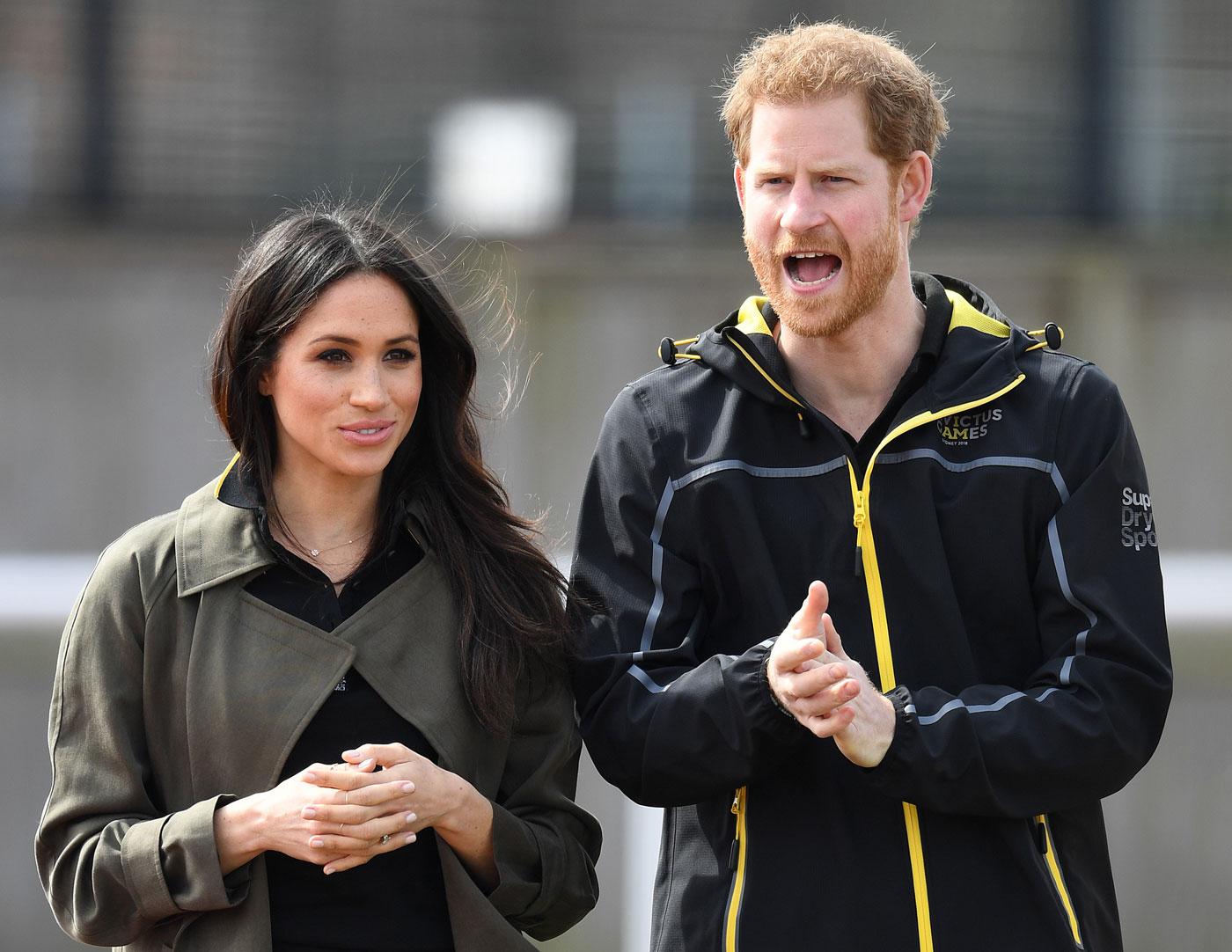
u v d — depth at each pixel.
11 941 14.62
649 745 8.77
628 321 28.58
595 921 14.97
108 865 8.52
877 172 8.84
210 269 28.44
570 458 27.97
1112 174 29.64
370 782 8.24
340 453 8.86
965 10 29.48
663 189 29.47
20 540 27.58
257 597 8.90
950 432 9.05
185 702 8.77
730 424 9.21
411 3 29.27
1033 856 8.80
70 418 27.94
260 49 29.17
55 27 28.95
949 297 9.39
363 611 8.94
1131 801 14.21
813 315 8.92
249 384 9.01
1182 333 28.77
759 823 8.95
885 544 8.97
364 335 8.82
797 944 8.74
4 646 12.49
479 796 8.75
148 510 27.88
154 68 29.06
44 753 14.64
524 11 29.36
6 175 29.08
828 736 8.85
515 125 29.41
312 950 8.68
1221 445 28.58
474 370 9.41
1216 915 14.05
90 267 28.27
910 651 8.94
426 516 9.21
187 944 8.63
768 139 8.88
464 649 9.02
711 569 9.15
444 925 8.95
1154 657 8.73
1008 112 29.53
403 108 29.31
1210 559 13.29
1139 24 29.48
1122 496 8.92
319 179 29.25
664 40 29.45
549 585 9.41
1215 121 29.55
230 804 8.48
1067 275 28.95
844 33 9.03
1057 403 9.02
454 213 29.20
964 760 8.45
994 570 8.96
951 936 8.69
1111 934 9.23
